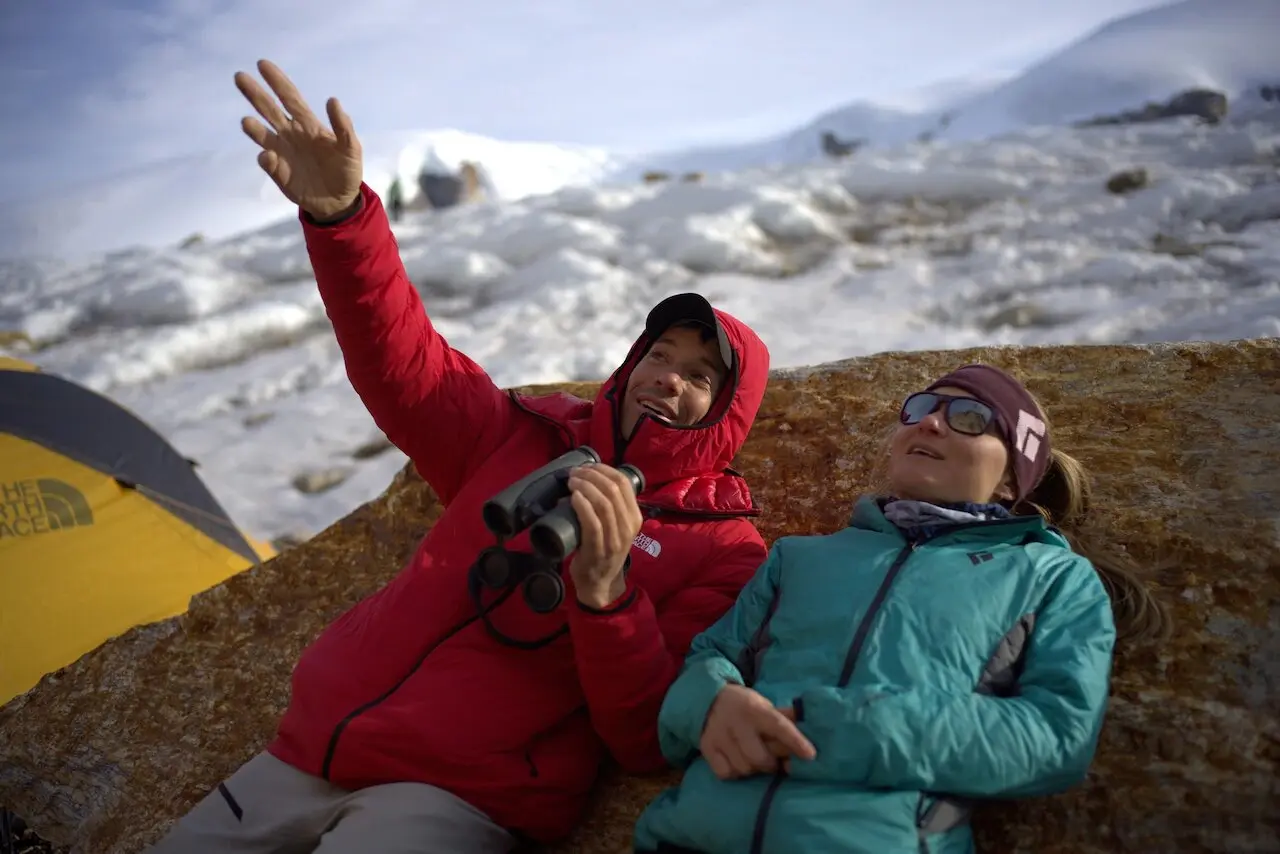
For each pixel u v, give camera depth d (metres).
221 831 2.07
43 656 4.80
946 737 1.62
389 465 9.42
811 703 1.70
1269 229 13.26
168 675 3.12
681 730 1.83
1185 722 2.01
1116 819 1.92
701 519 2.38
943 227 16.23
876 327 11.70
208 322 14.40
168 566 5.43
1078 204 16.06
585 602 1.92
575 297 14.02
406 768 1.98
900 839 1.62
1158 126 22.81
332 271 2.18
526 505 1.81
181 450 10.09
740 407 2.46
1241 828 1.85
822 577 2.00
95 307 15.95
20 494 5.29
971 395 2.12
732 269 14.98
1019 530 2.00
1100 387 2.97
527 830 2.06
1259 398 2.78
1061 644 1.79
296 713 2.14
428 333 2.36
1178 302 10.88
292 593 3.29
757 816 1.67
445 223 19.89
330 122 2.06
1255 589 2.22
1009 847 1.93
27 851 3.63
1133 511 2.49
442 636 2.14
